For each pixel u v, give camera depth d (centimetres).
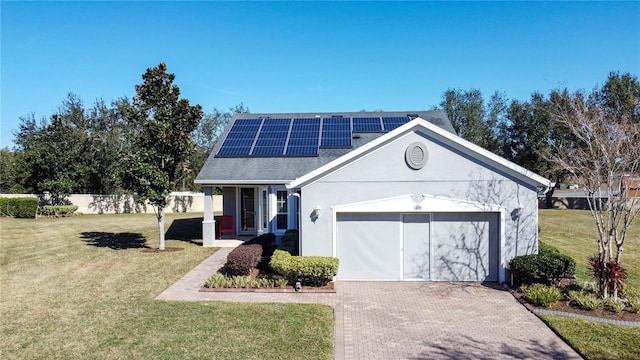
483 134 5694
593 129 1455
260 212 2320
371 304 1278
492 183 1504
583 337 1021
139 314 1160
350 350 957
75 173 3991
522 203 1496
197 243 2291
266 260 1775
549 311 1202
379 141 1504
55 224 3234
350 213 1548
